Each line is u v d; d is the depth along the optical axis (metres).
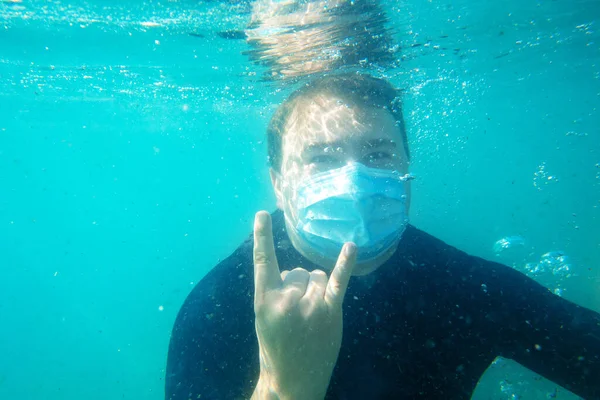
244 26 1.30
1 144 4.88
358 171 0.47
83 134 4.16
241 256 0.53
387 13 1.25
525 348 0.49
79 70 1.97
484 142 6.39
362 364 0.47
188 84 2.08
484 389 1.24
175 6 1.18
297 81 1.79
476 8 1.42
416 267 0.52
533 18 1.73
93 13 1.29
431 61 1.82
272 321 0.32
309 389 0.32
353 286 0.50
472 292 0.51
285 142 0.53
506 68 2.54
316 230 0.48
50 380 3.39
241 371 0.48
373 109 0.52
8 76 2.19
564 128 6.32
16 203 8.55
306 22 1.25
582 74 3.33
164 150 5.18
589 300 1.79
